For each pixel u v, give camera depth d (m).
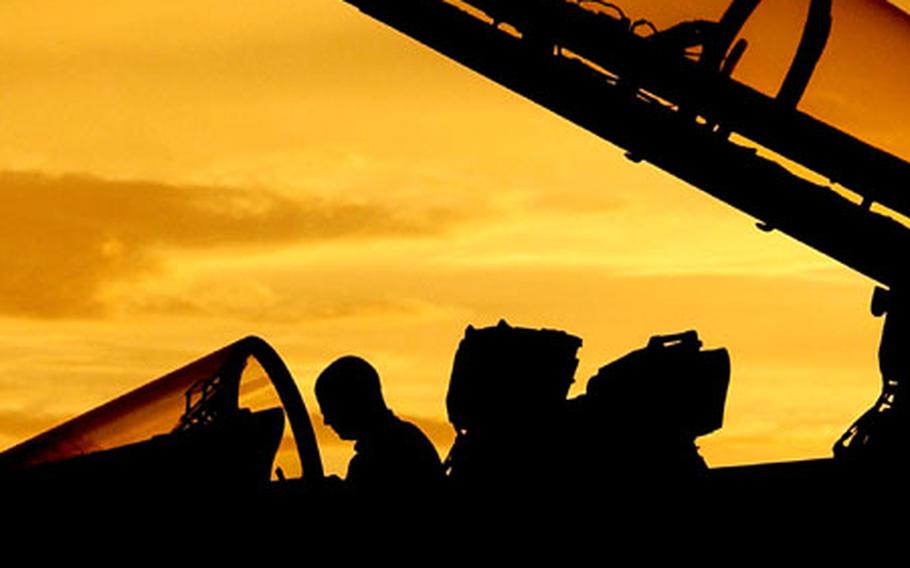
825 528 17.00
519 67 20.61
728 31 20.17
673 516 17.22
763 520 17.11
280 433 18.09
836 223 20.66
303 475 17.98
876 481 17.06
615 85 20.61
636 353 17.61
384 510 17.84
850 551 16.91
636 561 17.22
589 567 17.28
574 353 17.83
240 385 18.36
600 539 17.30
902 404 18.12
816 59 20.08
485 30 20.66
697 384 17.38
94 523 17.81
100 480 18.02
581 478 17.44
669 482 17.30
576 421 17.55
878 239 20.64
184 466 17.98
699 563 17.14
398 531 17.77
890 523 16.89
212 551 17.77
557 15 20.39
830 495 17.05
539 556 17.38
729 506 17.19
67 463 18.22
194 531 17.81
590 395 17.62
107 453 18.20
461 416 17.84
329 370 18.47
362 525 17.81
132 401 18.86
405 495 17.88
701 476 17.36
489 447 17.66
